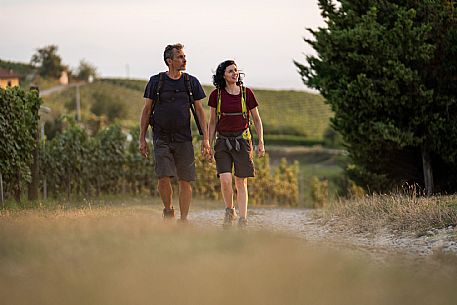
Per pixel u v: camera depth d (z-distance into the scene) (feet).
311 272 24.32
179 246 27.61
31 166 80.12
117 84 650.84
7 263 24.48
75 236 28.91
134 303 20.63
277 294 22.00
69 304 20.24
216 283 22.54
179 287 22.03
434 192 89.86
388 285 23.86
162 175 43.52
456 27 81.51
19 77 324.60
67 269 23.79
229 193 45.57
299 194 198.70
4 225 33.01
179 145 44.27
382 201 57.77
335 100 85.87
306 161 390.42
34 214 43.88
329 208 68.13
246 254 26.68
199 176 142.10
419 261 30.55
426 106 82.53
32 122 79.46
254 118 46.73
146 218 37.45
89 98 565.12
